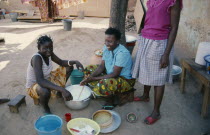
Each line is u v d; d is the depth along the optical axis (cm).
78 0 724
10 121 271
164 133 255
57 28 710
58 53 496
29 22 862
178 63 434
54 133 218
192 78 374
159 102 264
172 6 219
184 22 416
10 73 395
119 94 293
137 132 255
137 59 260
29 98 318
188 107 303
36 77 258
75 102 276
